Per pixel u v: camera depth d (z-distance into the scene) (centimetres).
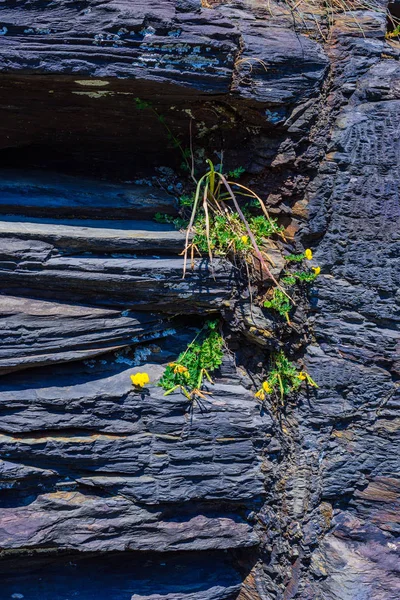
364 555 321
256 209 342
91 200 321
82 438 294
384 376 329
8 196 309
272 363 339
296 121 324
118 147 342
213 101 319
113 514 298
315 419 335
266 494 326
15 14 269
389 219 324
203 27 290
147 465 302
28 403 288
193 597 324
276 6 330
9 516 285
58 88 297
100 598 312
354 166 328
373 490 329
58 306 296
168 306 315
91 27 277
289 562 331
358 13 345
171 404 306
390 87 327
